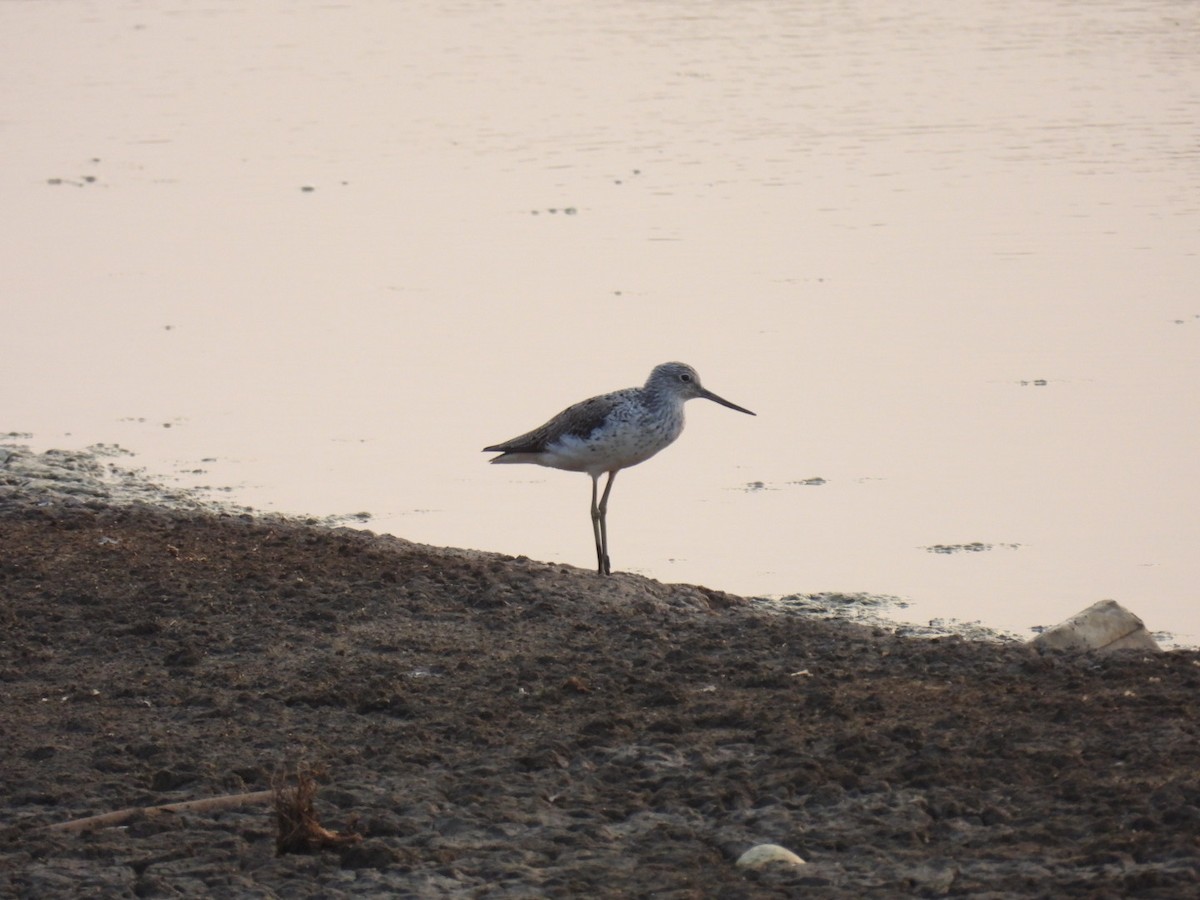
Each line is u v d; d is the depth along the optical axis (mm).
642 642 12250
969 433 18891
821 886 8227
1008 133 33875
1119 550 15734
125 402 20547
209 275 26031
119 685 11383
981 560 15547
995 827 8836
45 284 25641
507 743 10320
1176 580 15008
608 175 31578
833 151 32875
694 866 8547
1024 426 19031
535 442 15023
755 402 20000
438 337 22750
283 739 10453
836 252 26188
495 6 50406
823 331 22500
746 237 27156
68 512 16016
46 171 33094
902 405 19797
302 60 43469
